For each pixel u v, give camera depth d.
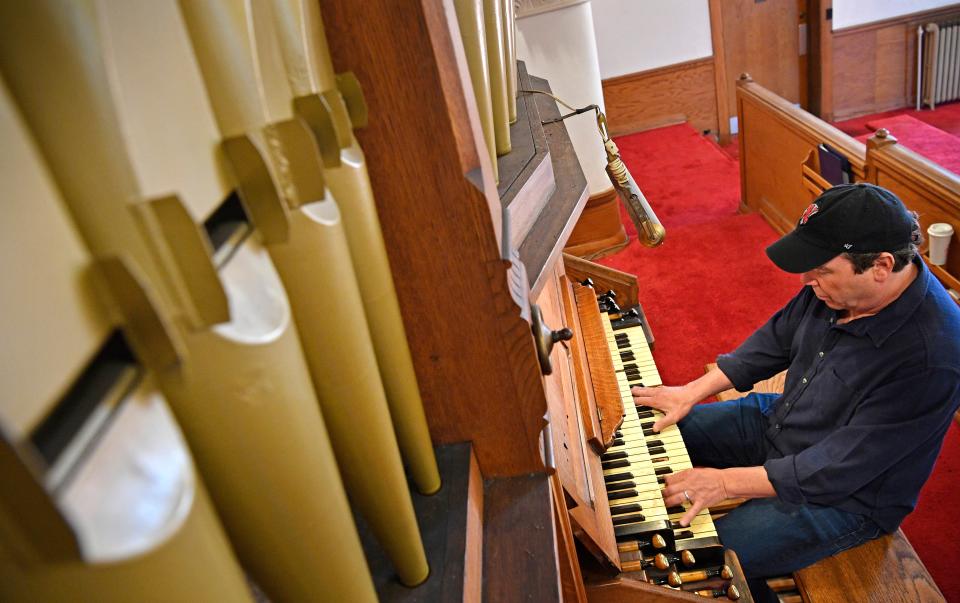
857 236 2.06
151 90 0.45
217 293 0.45
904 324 2.14
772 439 2.62
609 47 7.42
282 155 0.62
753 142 5.31
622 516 2.29
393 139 0.94
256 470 0.56
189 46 0.51
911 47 7.42
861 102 7.70
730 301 4.62
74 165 0.39
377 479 0.88
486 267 1.05
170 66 0.48
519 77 2.36
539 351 1.17
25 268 0.34
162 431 0.40
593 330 2.93
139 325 0.40
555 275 2.80
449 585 1.02
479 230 1.01
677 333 4.45
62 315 0.35
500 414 1.19
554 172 1.81
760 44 7.45
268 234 0.59
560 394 2.13
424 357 1.13
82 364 0.36
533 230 1.51
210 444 0.52
